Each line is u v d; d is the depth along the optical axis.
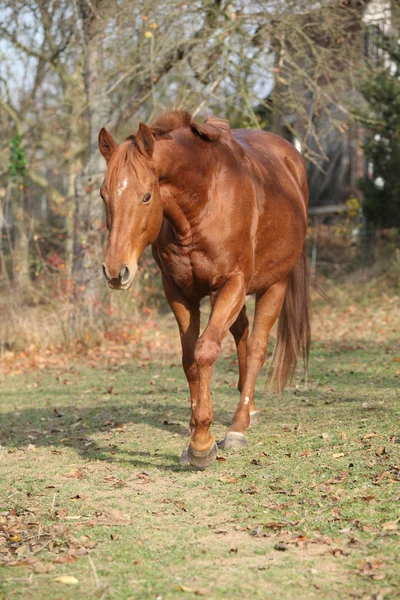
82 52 15.72
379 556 3.83
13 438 7.23
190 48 14.37
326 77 14.75
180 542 4.22
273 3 13.80
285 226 6.27
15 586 3.75
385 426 6.26
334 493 4.78
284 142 7.18
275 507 4.66
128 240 4.73
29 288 15.39
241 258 5.48
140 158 4.78
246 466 5.58
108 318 14.84
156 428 7.20
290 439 6.22
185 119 5.29
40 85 23.84
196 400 5.91
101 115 15.29
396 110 17.94
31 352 13.78
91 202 15.06
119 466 5.89
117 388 10.00
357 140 21.53
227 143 5.67
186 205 5.19
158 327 16.14
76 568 3.94
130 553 4.10
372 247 18.95
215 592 3.56
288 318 6.95
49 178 32.03
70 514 4.80
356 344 12.35
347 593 3.48
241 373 6.87
